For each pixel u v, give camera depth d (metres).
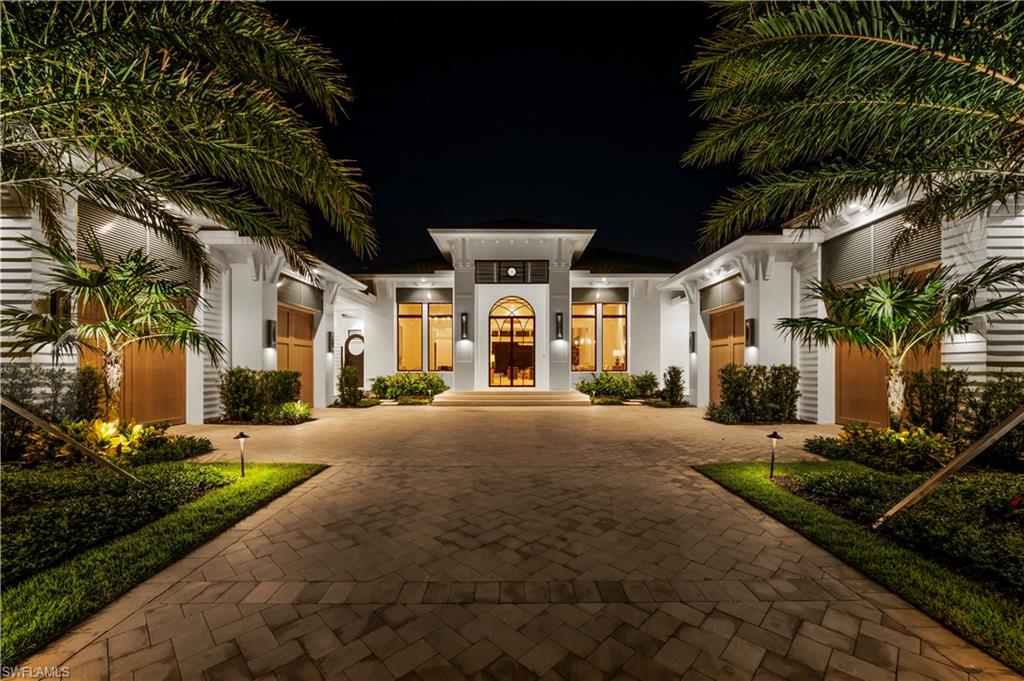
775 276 11.70
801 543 3.89
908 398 7.48
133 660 2.39
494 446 8.09
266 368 11.71
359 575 3.32
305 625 2.70
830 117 3.87
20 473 5.24
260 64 3.99
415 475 6.11
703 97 4.19
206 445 7.54
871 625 2.71
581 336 18.77
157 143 3.86
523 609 2.88
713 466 6.37
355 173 4.42
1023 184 4.56
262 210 5.32
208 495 4.92
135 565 3.29
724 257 12.58
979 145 4.24
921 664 2.37
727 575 3.32
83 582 3.03
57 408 7.00
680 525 4.30
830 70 3.19
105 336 6.61
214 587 3.14
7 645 2.39
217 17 3.61
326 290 15.42
